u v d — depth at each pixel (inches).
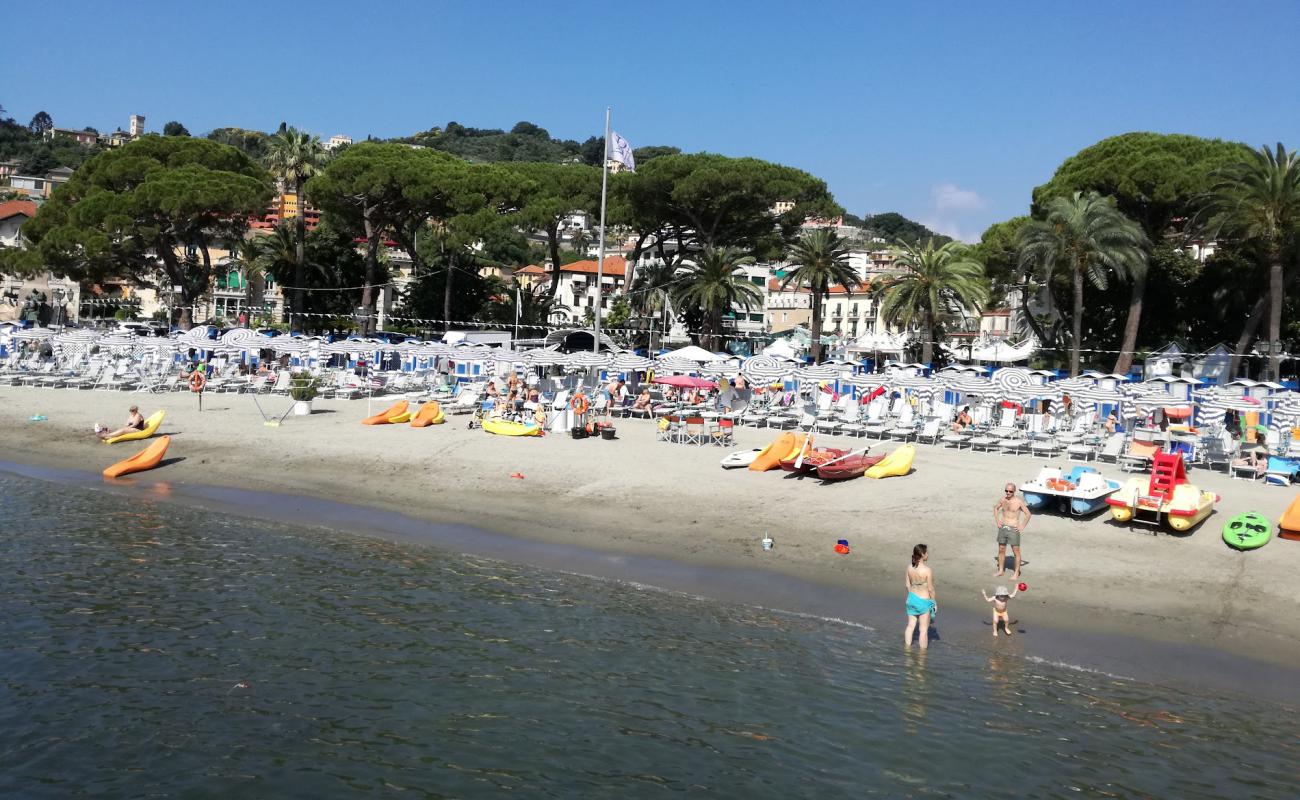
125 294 3823.8
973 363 2721.5
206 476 1031.6
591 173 2881.4
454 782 425.7
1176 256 2390.5
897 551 749.9
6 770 429.1
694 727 476.4
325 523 852.0
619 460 1069.1
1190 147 2370.8
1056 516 823.7
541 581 695.1
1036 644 576.1
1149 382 1327.5
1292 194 1855.3
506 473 1016.2
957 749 455.5
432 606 639.8
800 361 1573.6
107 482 1004.6
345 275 3134.8
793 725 478.9
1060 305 2591.0
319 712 488.7
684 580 697.6
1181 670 538.9
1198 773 434.3
